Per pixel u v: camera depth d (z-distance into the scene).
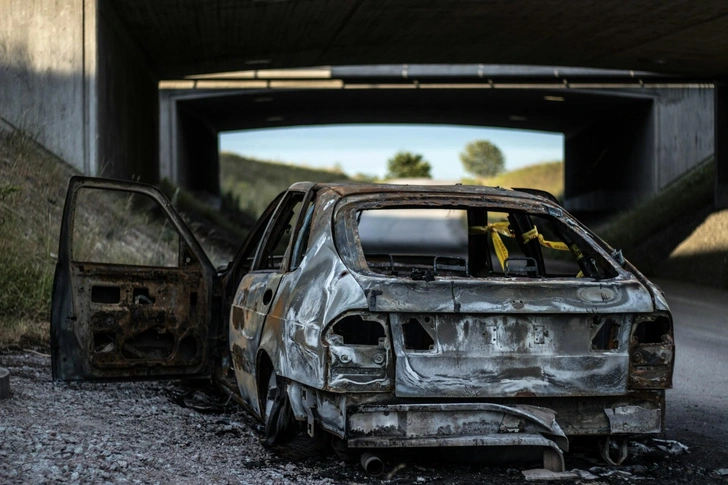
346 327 4.73
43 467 4.18
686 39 21.77
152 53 23.86
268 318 5.04
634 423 4.55
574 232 5.13
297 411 4.58
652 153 38.53
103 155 17.36
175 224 6.47
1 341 7.89
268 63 27.12
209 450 4.91
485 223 6.47
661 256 26.73
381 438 4.23
